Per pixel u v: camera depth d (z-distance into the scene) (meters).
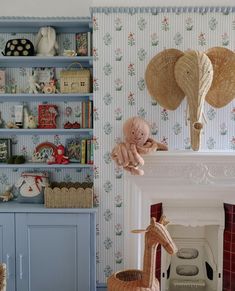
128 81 2.75
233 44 2.73
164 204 2.80
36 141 3.06
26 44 2.87
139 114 2.77
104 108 2.76
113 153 2.56
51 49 2.91
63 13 3.01
